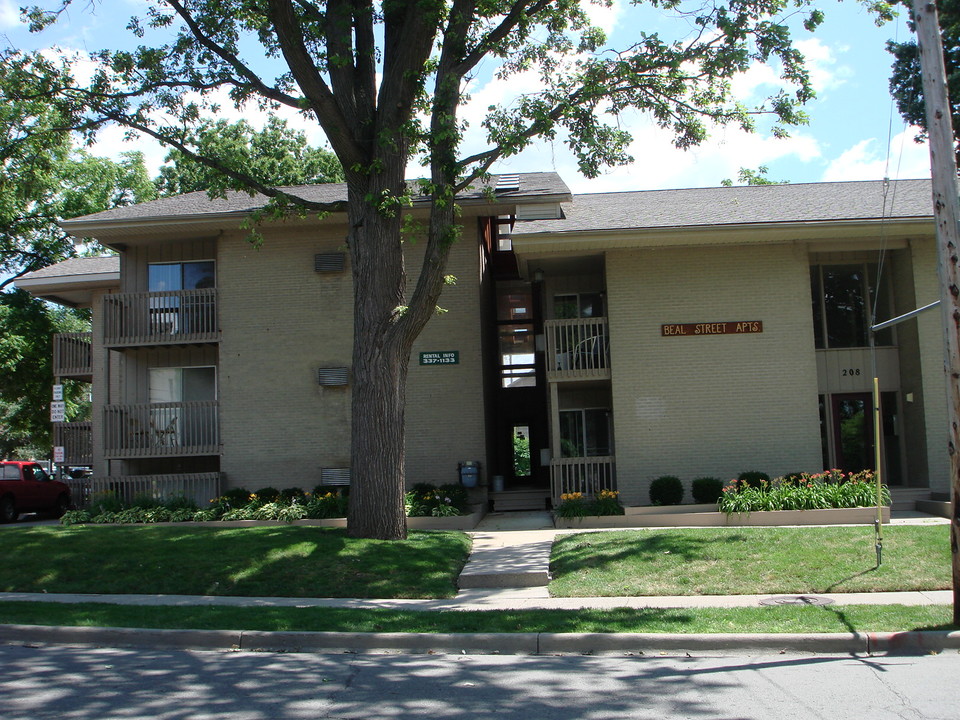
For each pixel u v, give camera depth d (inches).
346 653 318.3
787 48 516.7
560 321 713.6
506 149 513.7
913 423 705.0
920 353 689.6
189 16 558.6
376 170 521.3
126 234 768.9
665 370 697.0
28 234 1304.1
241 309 762.2
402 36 524.7
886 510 574.9
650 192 839.1
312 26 538.0
